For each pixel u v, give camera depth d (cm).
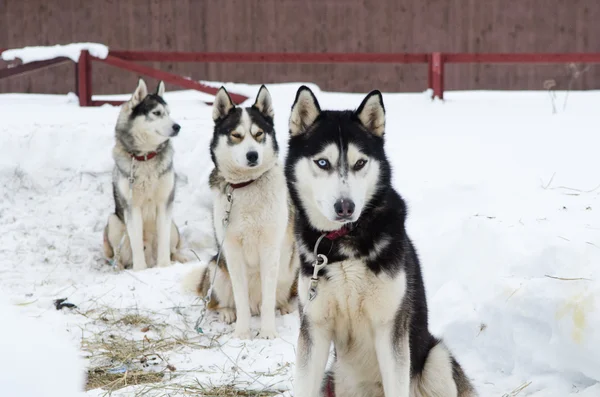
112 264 861
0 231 888
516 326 468
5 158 980
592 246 480
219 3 1775
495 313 486
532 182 696
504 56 1228
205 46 1788
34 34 1786
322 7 1769
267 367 510
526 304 464
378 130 414
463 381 421
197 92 1523
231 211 615
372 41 1778
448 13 1764
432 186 715
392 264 383
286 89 1300
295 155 413
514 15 1762
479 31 1772
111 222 869
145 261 890
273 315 615
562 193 643
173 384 470
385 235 386
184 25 1781
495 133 932
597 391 414
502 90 1780
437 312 525
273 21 1777
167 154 859
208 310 661
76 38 1781
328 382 431
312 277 389
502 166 767
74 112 1203
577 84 1775
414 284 411
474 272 533
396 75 1794
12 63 1780
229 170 626
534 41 1770
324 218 389
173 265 836
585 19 1755
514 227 550
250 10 1775
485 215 608
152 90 1792
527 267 498
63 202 952
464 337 502
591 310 427
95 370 511
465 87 1797
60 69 1780
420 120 1066
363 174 389
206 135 1009
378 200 394
